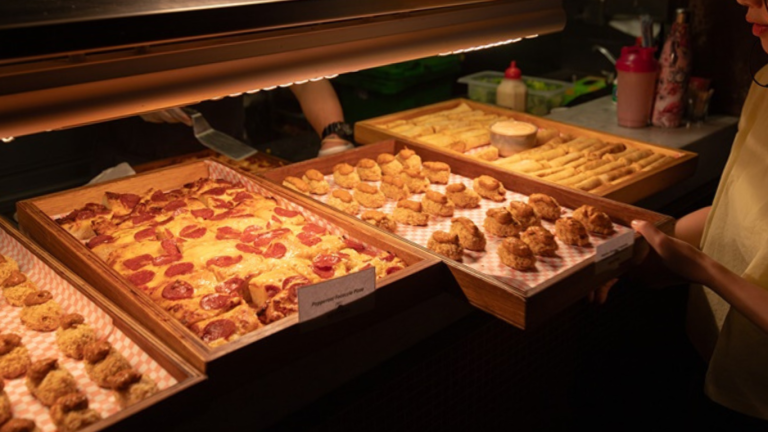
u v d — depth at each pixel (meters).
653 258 1.26
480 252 1.21
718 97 1.96
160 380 0.86
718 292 1.08
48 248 1.18
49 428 0.82
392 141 1.60
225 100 1.88
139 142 1.81
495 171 1.45
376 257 1.13
